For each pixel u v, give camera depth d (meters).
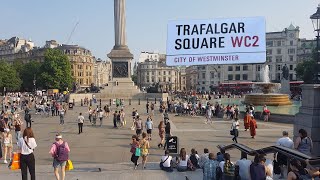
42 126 40.78
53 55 145.88
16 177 17.03
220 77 183.62
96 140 30.28
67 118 49.28
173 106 59.09
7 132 21.23
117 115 40.09
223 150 16.98
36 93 127.19
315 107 18.56
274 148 13.07
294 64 166.62
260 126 39.19
